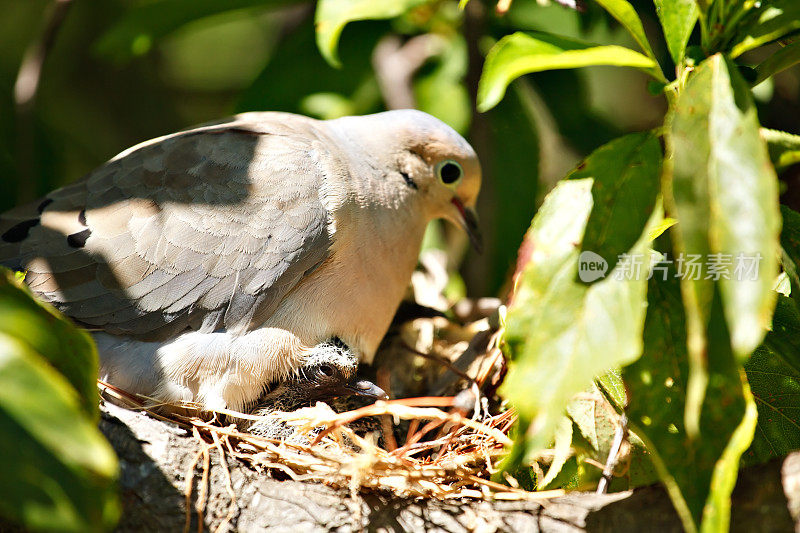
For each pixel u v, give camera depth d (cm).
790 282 218
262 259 222
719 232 214
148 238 222
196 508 219
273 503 219
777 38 218
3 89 236
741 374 216
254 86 231
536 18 230
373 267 224
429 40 232
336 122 226
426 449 222
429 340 227
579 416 221
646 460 220
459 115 231
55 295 222
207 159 223
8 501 206
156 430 219
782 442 220
